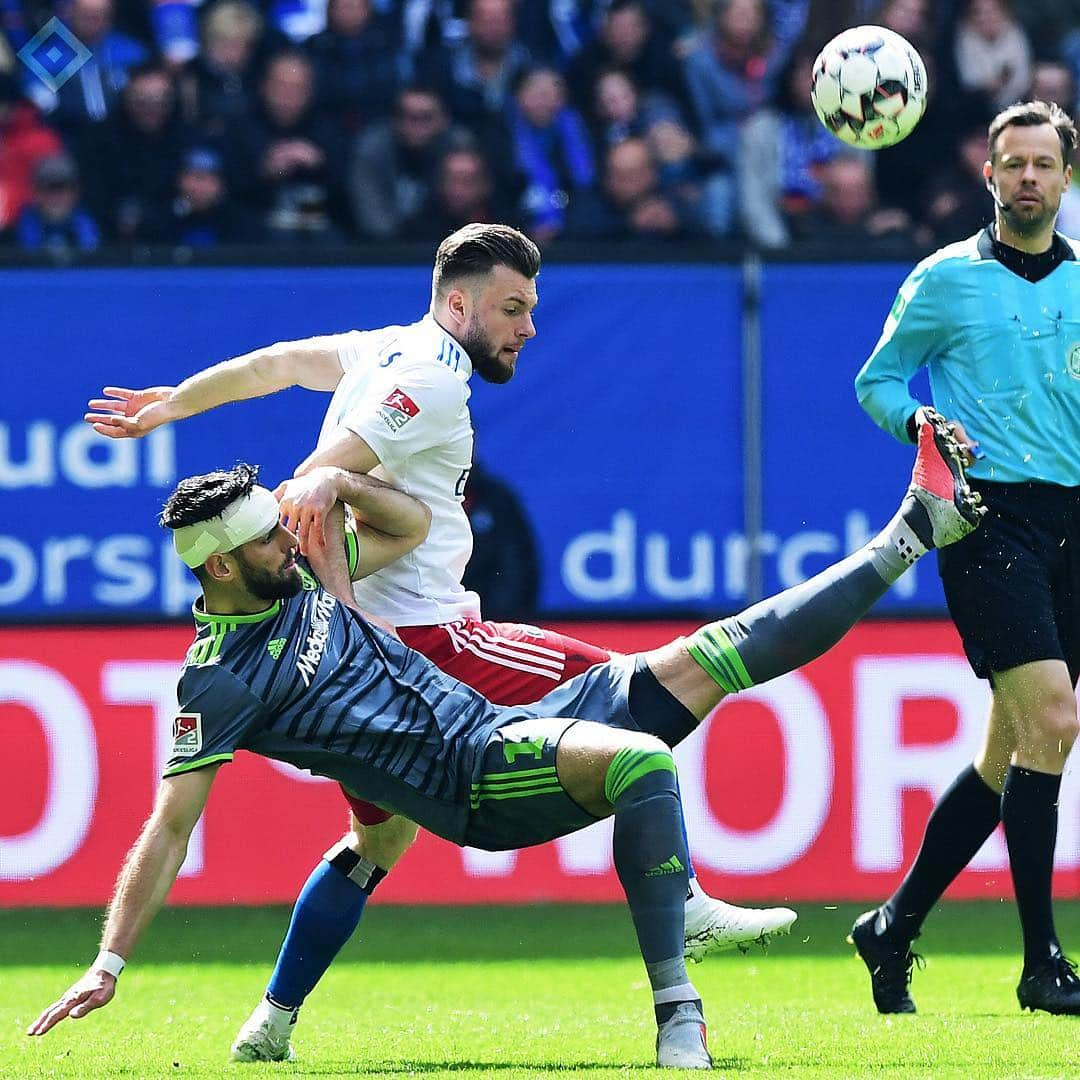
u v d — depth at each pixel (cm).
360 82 3806
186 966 2644
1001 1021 1898
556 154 3878
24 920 3111
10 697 3158
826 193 3831
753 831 3155
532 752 1505
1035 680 1928
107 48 4000
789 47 4172
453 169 3719
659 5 3988
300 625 1522
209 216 3738
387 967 2612
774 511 3259
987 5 3956
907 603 3192
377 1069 1574
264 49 3856
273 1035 1705
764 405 3256
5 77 3906
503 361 1719
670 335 3256
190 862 3114
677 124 3891
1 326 3200
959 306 1986
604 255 3253
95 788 3155
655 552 3262
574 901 3156
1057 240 2017
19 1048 1794
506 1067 1557
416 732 1525
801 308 3259
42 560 3192
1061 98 3997
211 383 1833
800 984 2412
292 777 3133
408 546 1670
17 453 3203
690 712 1636
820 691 3169
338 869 1730
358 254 3241
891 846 3166
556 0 4091
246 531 1461
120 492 3206
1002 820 1975
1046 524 1964
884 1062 1541
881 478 3262
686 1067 1459
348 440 1634
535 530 3256
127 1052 1755
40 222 3734
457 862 3141
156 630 3191
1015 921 3038
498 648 1691
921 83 2108
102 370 3216
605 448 3259
